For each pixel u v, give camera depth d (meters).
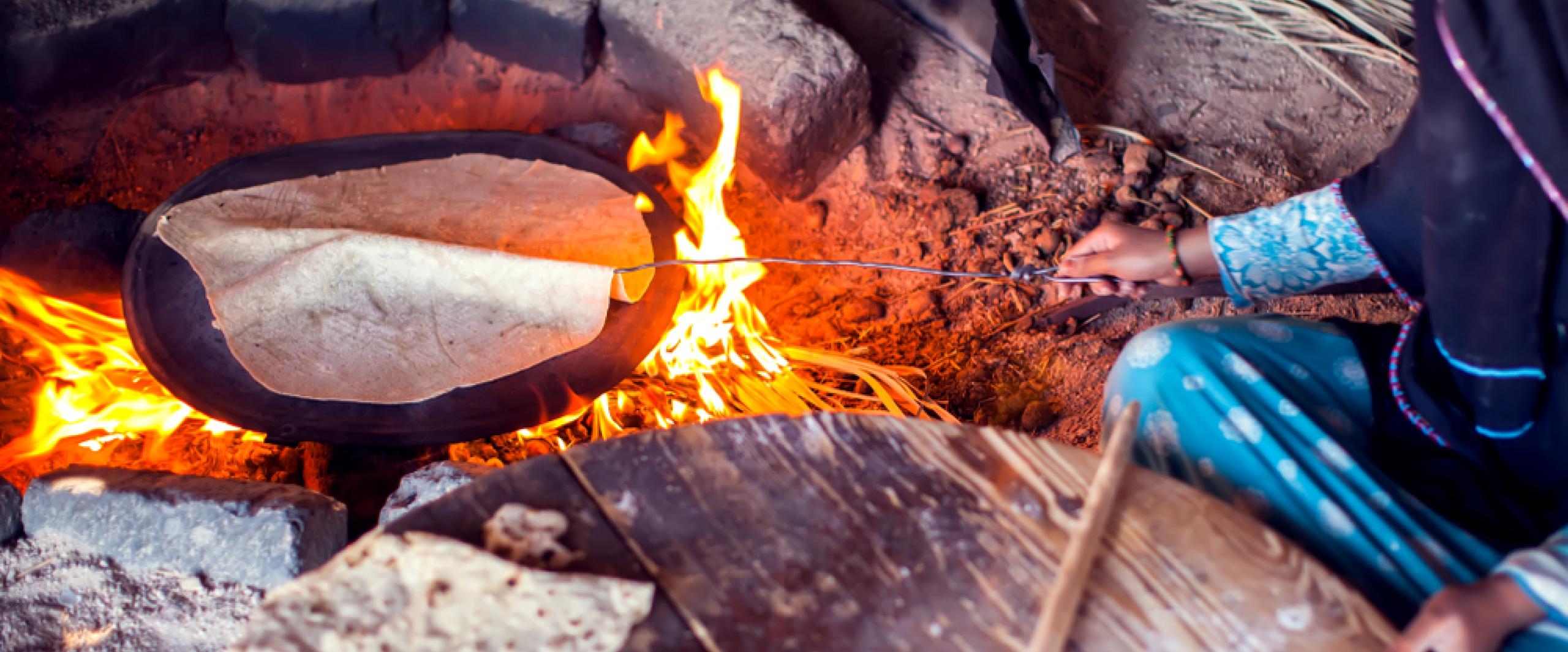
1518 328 1.22
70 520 1.48
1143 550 1.16
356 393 1.63
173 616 1.44
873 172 2.04
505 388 1.65
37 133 2.08
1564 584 1.12
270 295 1.65
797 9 1.97
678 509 1.18
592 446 1.22
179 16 2.02
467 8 2.06
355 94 2.12
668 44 1.99
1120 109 2.08
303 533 1.47
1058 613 1.12
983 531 1.17
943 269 1.99
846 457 1.21
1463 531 1.23
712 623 1.13
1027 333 1.92
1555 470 1.25
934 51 2.09
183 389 1.64
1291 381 1.32
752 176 2.05
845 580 1.15
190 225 1.71
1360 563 1.22
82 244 1.87
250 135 2.12
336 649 1.11
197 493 1.49
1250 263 1.41
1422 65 1.22
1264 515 1.26
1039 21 2.17
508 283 1.65
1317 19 2.14
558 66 2.07
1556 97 1.16
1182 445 1.30
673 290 1.73
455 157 1.83
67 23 2.00
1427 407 1.28
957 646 1.12
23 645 1.42
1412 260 1.35
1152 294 1.72
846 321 1.98
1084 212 1.98
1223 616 1.13
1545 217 1.19
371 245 1.66
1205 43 2.14
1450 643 1.12
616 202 1.77
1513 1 1.16
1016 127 2.04
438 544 1.14
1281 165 2.02
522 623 1.12
